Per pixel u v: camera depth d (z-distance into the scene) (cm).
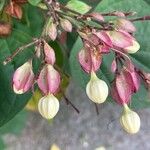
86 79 14
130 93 13
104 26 12
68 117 34
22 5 15
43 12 15
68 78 17
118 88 13
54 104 12
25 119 27
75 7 14
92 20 13
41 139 34
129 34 13
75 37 16
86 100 33
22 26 15
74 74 14
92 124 34
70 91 33
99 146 34
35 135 34
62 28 13
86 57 12
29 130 34
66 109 33
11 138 34
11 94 14
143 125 34
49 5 13
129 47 13
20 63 14
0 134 27
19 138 34
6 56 14
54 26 12
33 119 34
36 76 13
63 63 16
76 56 14
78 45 14
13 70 14
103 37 12
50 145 34
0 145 28
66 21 12
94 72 13
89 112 34
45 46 12
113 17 14
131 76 13
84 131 34
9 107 14
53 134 34
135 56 15
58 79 12
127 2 14
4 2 15
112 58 14
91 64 12
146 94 14
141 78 14
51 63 12
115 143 34
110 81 14
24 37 15
